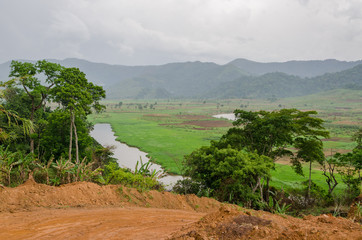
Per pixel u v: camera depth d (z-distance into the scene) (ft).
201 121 549.95
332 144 278.87
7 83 42.22
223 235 20.59
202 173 89.97
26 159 61.57
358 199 58.03
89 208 35.40
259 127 94.12
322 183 140.97
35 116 141.18
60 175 54.34
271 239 18.86
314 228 19.31
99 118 566.77
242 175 77.05
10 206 31.53
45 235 24.99
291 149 249.34
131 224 29.96
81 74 114.42
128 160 197.88
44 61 117.91
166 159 197.67
